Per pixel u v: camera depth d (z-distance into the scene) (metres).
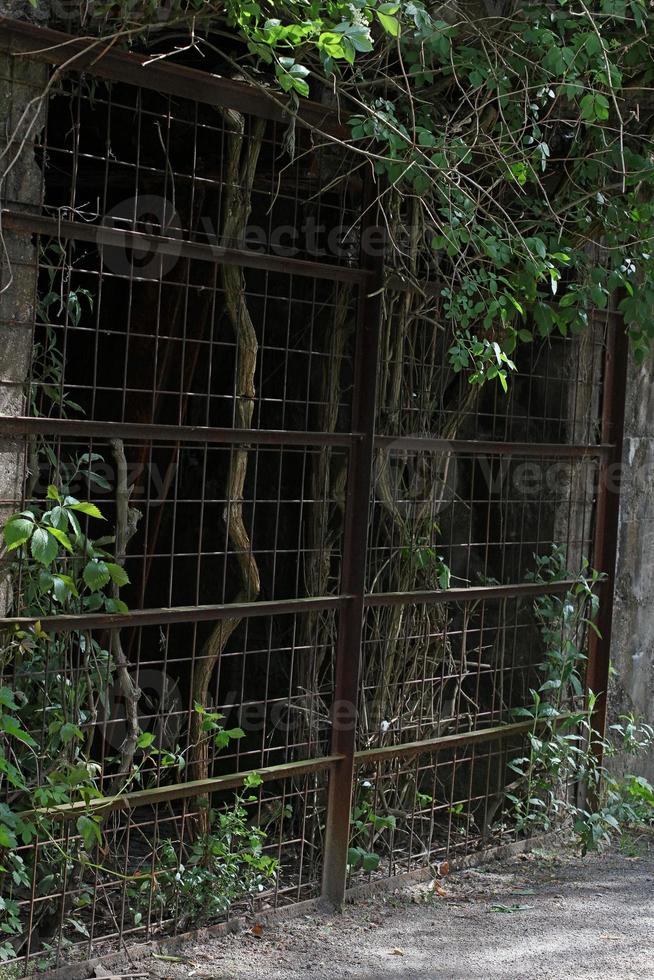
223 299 5.85
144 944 4.27
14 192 3.74
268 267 4.44
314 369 5.78
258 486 6.08
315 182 5.21
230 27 4.43
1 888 3.88
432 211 5.03
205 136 5.39
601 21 5.12
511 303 5.26
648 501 6.52
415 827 5.74
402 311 5.15
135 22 3.91
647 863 5.77
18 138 3.73
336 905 4.85
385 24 3.85
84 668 4.17
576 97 5.18
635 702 6.57
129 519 4.34
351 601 4.82
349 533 4.83
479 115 4.81
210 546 6.14
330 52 3.92
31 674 3.93
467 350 4.83
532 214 5.53
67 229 3.85
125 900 4.42
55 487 3.87
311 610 4.76
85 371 6.03
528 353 6.15
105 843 4.58
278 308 5.96
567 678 5.82
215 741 4.59
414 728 5.45
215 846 4.50
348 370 5.48
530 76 5.02
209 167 5.46
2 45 3.62
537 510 6.12
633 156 5.38
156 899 4.46
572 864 5.68
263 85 4.27
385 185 4.80
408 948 4.52
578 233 5.50
